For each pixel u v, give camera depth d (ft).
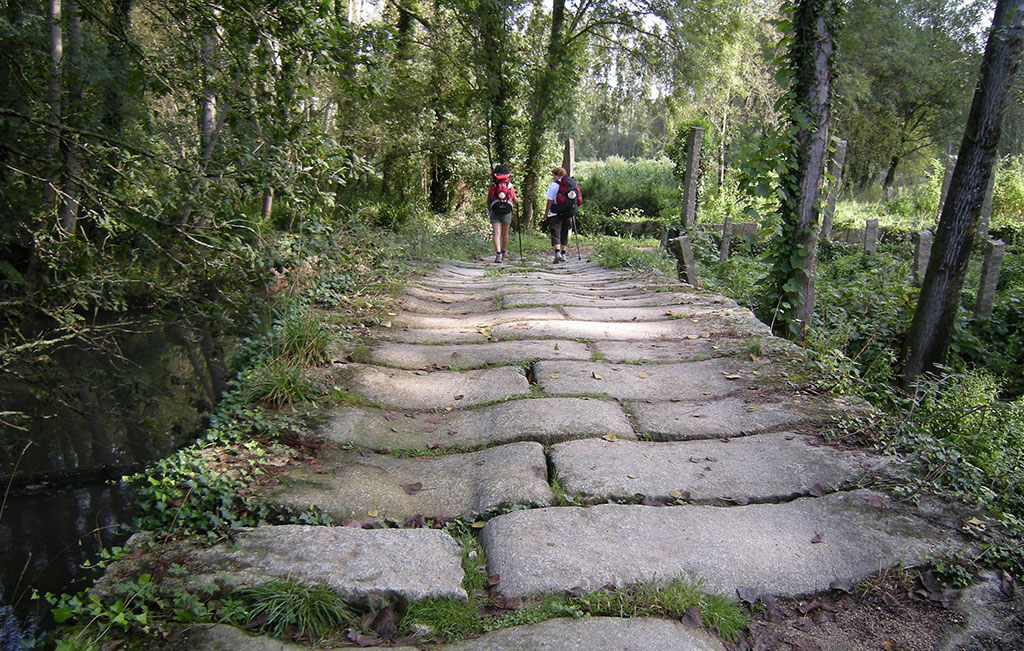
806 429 14.08
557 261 43.86
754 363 18.30
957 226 23.44
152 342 22.99
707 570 9.49
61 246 19.08
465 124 64.90
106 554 9.30
